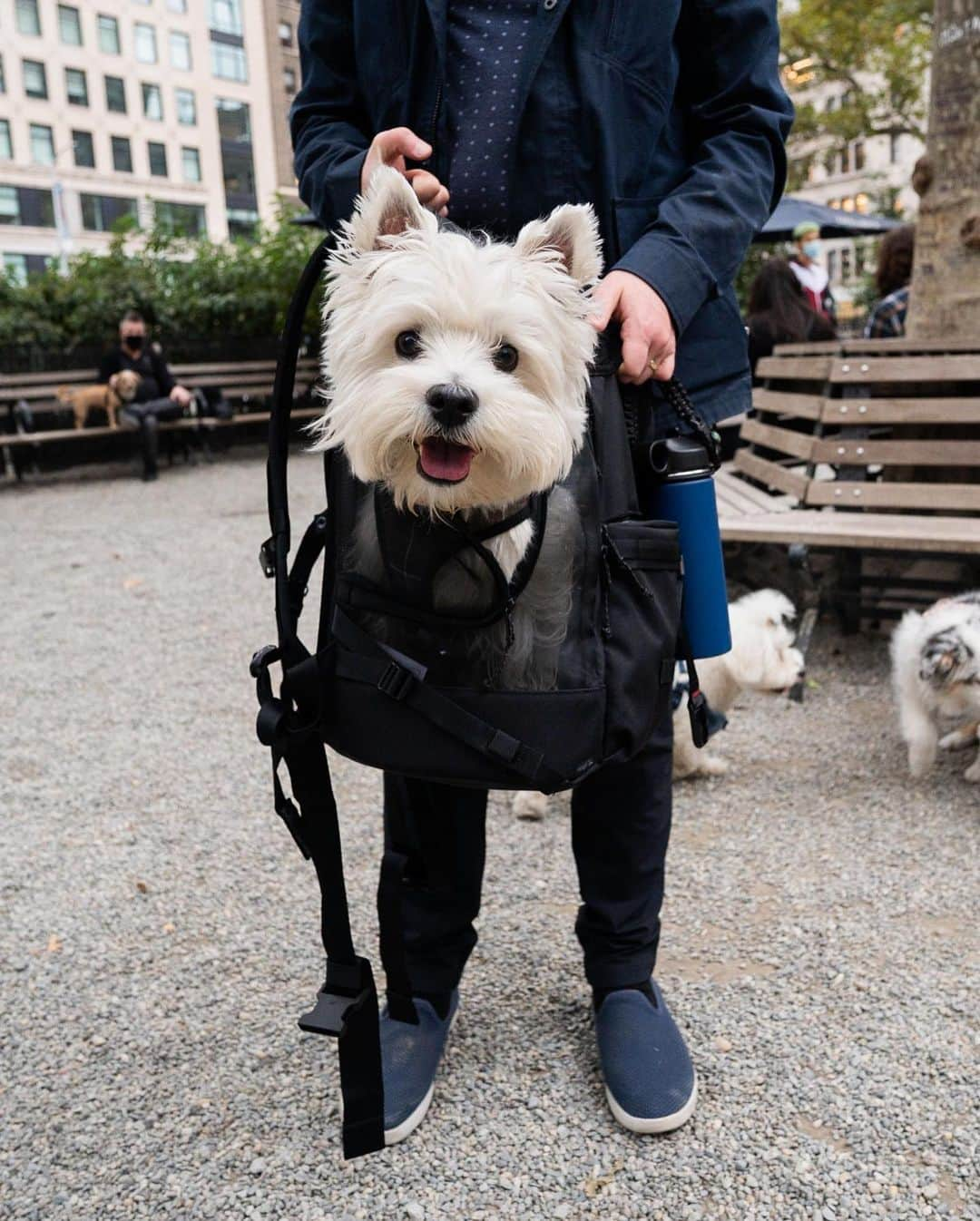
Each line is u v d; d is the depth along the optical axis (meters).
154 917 2.76
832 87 32.09
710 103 1.88
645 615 1.65
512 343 1.46
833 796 3.37
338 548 1.60
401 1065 1.98
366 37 1.84
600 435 1.66
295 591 1.70
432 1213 1.77
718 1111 1.97
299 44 2.04
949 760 3.62
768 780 3.51
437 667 1.53
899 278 7.32
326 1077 2.12
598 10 1.72
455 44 1.76
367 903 2.76
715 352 1.92
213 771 3.72
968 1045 2.13
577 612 1.56
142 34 54.56
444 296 1.43
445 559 1.48
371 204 1.50
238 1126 1.99
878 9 23.83
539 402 1.45
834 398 4.85
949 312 4.94
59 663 5.00
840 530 4.21
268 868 3.01
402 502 1.48
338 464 1.60
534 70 1.71
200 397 11.98
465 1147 1.91
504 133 1.74
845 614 4.95
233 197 60.19
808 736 3.87
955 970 2.39
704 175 1.79
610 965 2.05
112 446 12.27
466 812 2.03
